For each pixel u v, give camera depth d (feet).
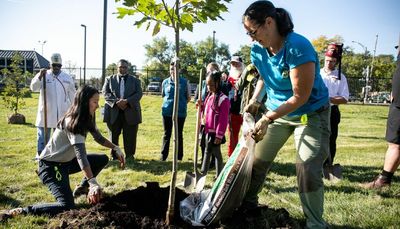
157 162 20.22
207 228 9.52
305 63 8.07
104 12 38.11
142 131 34.96
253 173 10.37
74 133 10.50
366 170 18.17
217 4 8.45
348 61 174.81
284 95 9.39
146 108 67.31
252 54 9.54
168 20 9.07
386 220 10.43
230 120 17.03
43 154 11.28
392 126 13.78
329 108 9.21
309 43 8.25
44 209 10.51
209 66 19.03
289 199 12.86
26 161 18.97
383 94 108.99
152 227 9.38
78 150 10.41
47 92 19.35
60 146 11.03
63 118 10.84
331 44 16.70
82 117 10.58
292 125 9.60
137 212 10.34
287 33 8.34
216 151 15.61
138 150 24.36
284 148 25.67
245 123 9.72
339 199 12.65
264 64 9.29
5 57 149.89
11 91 40.88
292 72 8.27
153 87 121.90
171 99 20.43
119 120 20.48
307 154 8.98
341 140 31.19
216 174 15.84
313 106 8.92
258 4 8.06
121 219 9.47
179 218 10.10
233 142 17.19
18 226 9.58
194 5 8.64
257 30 8.13
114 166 18.49
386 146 27.40
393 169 14.07
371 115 64.34
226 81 17.85
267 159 10.16
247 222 9.68
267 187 14.55
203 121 16.42
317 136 8.97
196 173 13.41
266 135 9.95
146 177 16.42
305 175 8.96
